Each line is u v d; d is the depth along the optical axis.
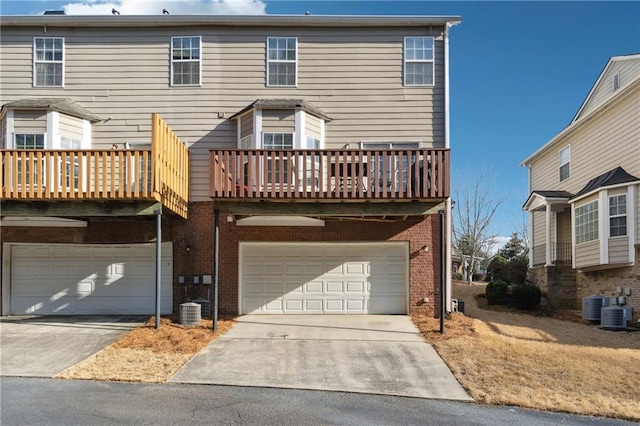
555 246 18.84
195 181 12.69
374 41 12.98
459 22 12.79
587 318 14.12
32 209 10.42
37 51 12.98
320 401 6.64
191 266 12.49
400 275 12.61
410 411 6.33
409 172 10.27
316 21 12.82
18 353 8.83
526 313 15.53
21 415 5.88
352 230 12.45
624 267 15.09
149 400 6.53
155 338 9.77
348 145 12.72
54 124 11.92
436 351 9.12
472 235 30.12
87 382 7.30
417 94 12.81
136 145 12.76
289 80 12.93
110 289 12.69
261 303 12.51
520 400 6.73
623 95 15.52
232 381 7.42
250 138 12.33
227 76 12.94
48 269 12.73
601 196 15.42
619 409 6.47
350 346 9.44
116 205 10.41
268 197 10.23
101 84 12.91
